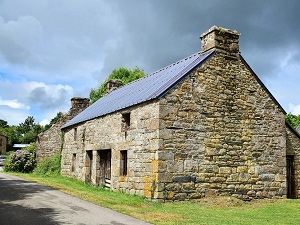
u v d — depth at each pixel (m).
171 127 11.88
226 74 13.52
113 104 16.20
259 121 14.00
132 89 16.88
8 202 10.02
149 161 11.94
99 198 11.47
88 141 17.62
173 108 12.02
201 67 12.95
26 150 25.94
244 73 14.00
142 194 12.14
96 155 16.41
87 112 20.34
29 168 24.80
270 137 14.16
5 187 13.24
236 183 13.02
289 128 15.69
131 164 13.02
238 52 14.00
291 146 15.59
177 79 12.27
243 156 13.37
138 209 9.91
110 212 9.23
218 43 13.58
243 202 12.34
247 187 13.24
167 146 11.72
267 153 13.95
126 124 14.07
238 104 13.61
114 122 14.76
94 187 15.37
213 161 12.61
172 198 11.57
